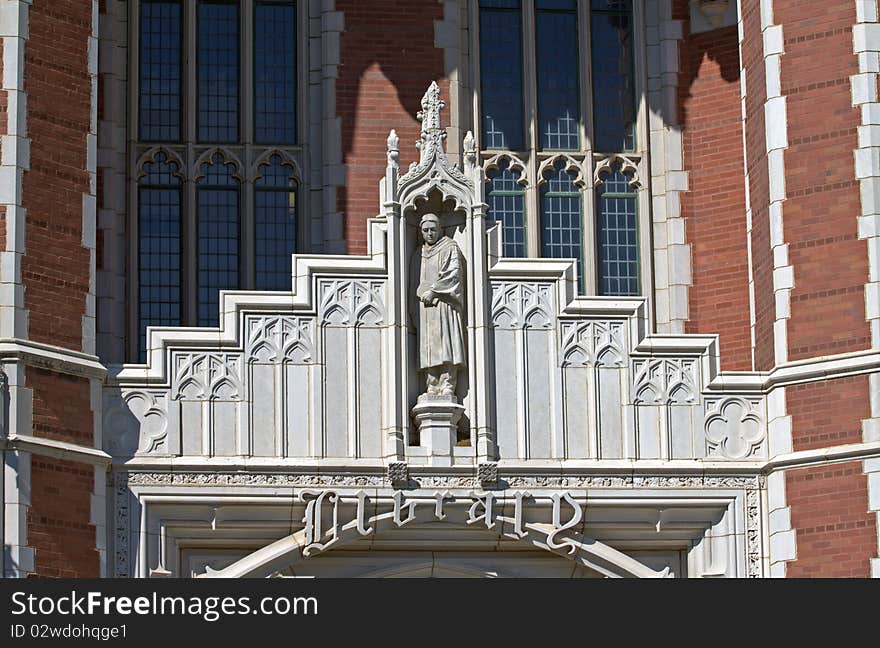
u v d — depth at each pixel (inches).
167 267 2416.3
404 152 2448.3
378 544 2100.1
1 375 1983.3
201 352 2098.9
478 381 2116.1
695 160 2490.2
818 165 2144.4
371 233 2146.9
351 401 2106.3
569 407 2130.9
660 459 2130.9
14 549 1948.8
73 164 2082.9
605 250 2486.5
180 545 2075.5
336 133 2445.9
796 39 2177.7
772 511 2113.7
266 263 2433.6
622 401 2139.5
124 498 2048.5
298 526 2081.7
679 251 2463.1
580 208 2492.6
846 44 2156.7
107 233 2388.0
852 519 2060.8
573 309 2150.6
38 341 2016.5
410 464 2087.8
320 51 2475.4
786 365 2124.8
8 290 2007.9
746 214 2362.2
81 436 2028.8
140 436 2070.6
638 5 2529.5
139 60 2464.3
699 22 2519.7
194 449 2074.3
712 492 2127.2
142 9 2476.6
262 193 2450.8
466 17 2507.4
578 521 2101.4
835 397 2094.0
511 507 2092.8
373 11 2479.1
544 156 2496.3
